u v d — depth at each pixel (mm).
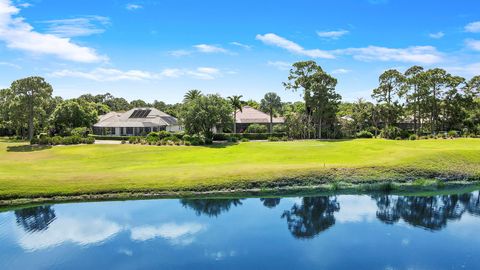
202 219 26859
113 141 85750
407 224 25828
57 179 34656
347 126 92438
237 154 54906
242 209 29656
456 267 18562
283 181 36688
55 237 22938
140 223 25859
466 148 54188
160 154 57156
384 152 50438
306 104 92625
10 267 18641
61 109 98750
